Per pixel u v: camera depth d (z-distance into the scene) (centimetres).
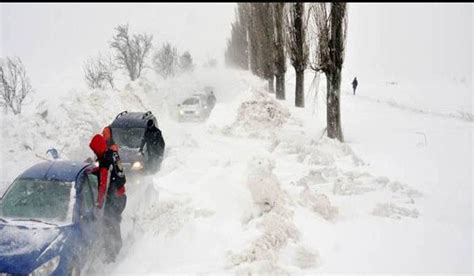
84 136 1330
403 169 1197
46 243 575
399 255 677
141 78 2266
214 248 702
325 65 1595
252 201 798
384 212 834
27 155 1144
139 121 1267
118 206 716
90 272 663
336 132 1602
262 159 852
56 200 651
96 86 2684
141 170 1137
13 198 660
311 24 1694
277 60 2733
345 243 714
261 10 2984
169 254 703
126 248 747
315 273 622
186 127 2048
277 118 1850
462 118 2322
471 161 1280
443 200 934
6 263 541
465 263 651
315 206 820
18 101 1861
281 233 689
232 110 1909
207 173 1012
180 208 821
